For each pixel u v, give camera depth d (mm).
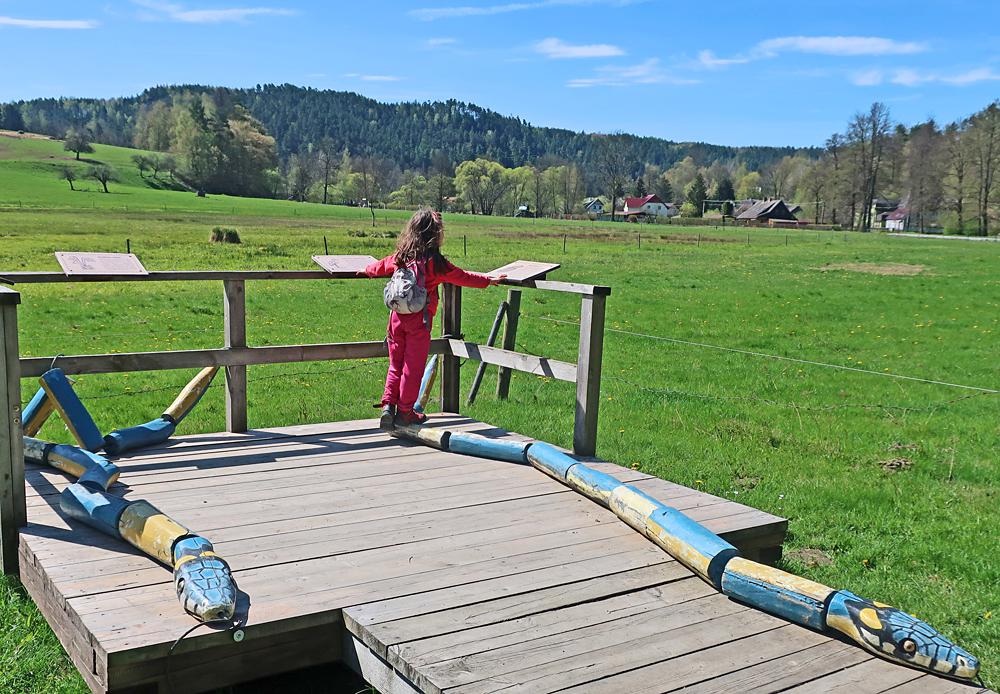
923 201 100375
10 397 4375
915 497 7031
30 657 3879
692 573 4066
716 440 8742
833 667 3219
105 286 23562
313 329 17484
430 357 7227
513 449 5793
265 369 12922
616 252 49312
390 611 3535
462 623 3447
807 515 6484
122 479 5262
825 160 123688
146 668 3162
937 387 12742
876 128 105875
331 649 3586
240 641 3322
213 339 15859
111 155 164000
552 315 20516
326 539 4344
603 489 4867
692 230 95250
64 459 5234
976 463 8203
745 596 3715
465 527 4574
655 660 3221
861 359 15719
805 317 21688
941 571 5461
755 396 11672
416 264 6070
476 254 44906
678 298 25484
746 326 19891
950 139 97188
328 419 9445
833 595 3457
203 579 3404
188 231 55719
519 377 12227
